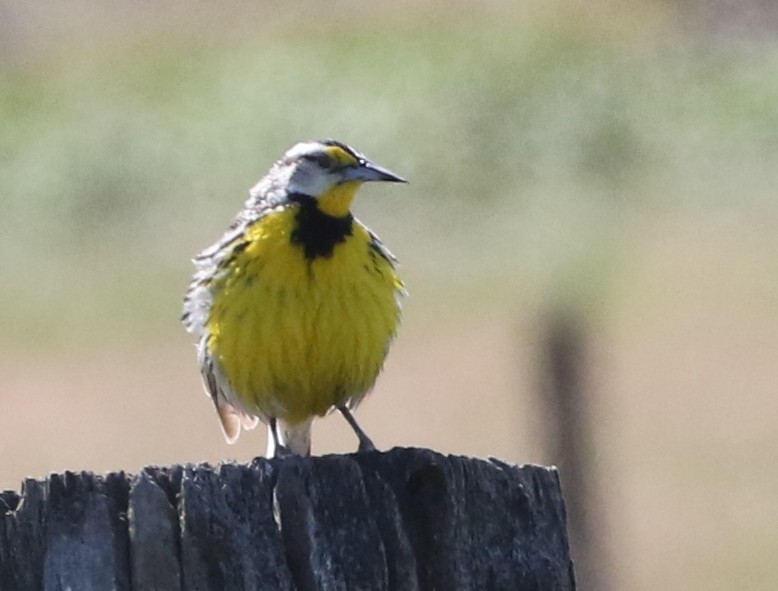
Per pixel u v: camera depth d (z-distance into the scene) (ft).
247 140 91.25
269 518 16.22
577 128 87.97
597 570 33.65
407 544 16.46
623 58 94.43
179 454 51.06
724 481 46.21
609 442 49.21
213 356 23.54
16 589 16.06
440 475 16.62
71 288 73.00
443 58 96.32
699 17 98.68
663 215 78.07
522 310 60.59
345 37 101.91
